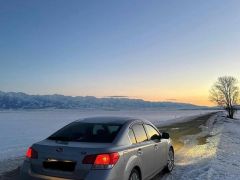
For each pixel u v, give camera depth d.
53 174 3.20
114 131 3.62
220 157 6.95
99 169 3.07
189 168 5.69
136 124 4.09
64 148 3.21
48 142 3.46
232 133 14.25
